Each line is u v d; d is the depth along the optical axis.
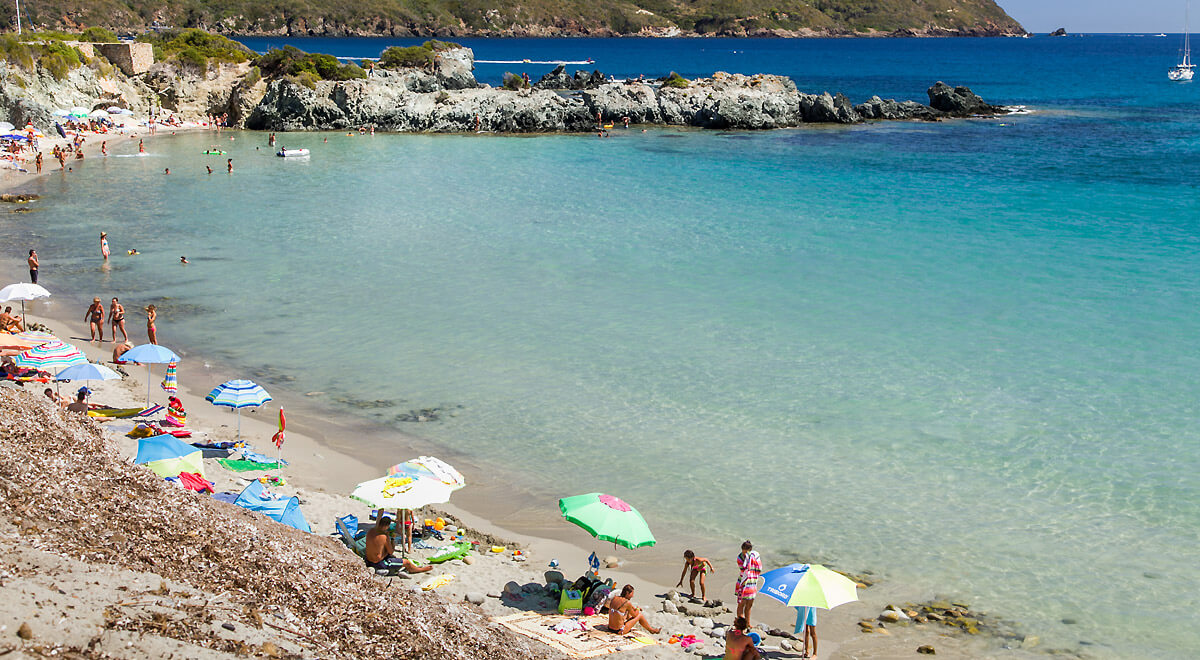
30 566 10.46
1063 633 16.22
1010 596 17.39
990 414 25.42
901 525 19.98
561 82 133.88
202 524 13.80
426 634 12.57
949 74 197.00
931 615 16.83
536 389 27.62
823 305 35.56
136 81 98.94
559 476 22.38
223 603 11.20
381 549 17.30
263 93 101.50
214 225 50.16
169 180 64.88
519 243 46.19
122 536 12.38
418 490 17.61
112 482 14.41
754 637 15.23
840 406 26.19
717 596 17.61
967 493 21.33
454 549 18.56
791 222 51.03
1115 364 28.77
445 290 37.91
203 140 88.31
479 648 12.92
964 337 31.62
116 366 28.73
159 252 44.09
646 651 14.82
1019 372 28.34
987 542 19.28
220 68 103.81
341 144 87.31
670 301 36.31
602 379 28.38
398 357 30.27
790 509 20.73
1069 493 21.19
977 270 40.19
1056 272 39.53
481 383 28.09
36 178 64.31
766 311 34.91
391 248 45.06
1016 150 81.81
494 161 76.06
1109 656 15.56
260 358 30.11
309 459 22.84
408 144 87.69
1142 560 18.52
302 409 26.09
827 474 22.34
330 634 11.53
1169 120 107.56
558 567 18.39
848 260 42.34
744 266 41.44
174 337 32.06
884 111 110.81
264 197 58.62
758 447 23.78
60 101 87.69
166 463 18.02
